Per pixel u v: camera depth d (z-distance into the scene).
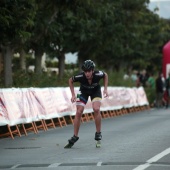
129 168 14.13
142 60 61.53
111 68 55.91
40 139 21.98
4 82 29.94
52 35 32.72
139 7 46.53
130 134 23.16
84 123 30.73
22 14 23.59
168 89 51.62
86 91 18.88
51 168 14.39
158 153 16.95
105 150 17.88
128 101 42.09
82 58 43.66
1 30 23.66
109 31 40.97
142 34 55.41
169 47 52.84
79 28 37.03
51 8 28.59
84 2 27.81
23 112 23.91
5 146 19.75
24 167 14.69
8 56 29.94
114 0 41.84
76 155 16.81
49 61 54.50
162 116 36.72
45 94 26.80
